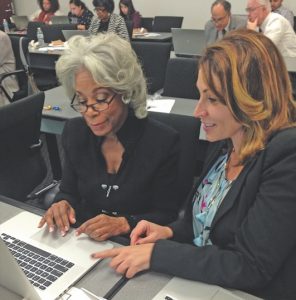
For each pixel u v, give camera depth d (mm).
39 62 4074
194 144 1594
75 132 1344
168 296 813
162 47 2857
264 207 824
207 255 867
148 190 1313
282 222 800
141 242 1002
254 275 822
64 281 867
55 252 973
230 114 873
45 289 845
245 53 831
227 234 938
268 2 3494
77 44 1121
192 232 1167
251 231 835
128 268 877
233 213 930
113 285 857
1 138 1709
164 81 2803
